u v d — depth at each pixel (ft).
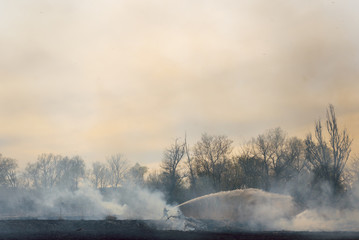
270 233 85.66
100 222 100.94
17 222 100.12
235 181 230.68
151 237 81.15
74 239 79.92
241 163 232.73
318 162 175.73
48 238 81.35
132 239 79.20
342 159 169.37
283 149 220.23
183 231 91.09
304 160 192.95
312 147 178.70
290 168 214.48
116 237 81.92
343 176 171.01
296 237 78.28
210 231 90.89
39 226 95.30
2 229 92.68
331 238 76.18
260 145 225.15
